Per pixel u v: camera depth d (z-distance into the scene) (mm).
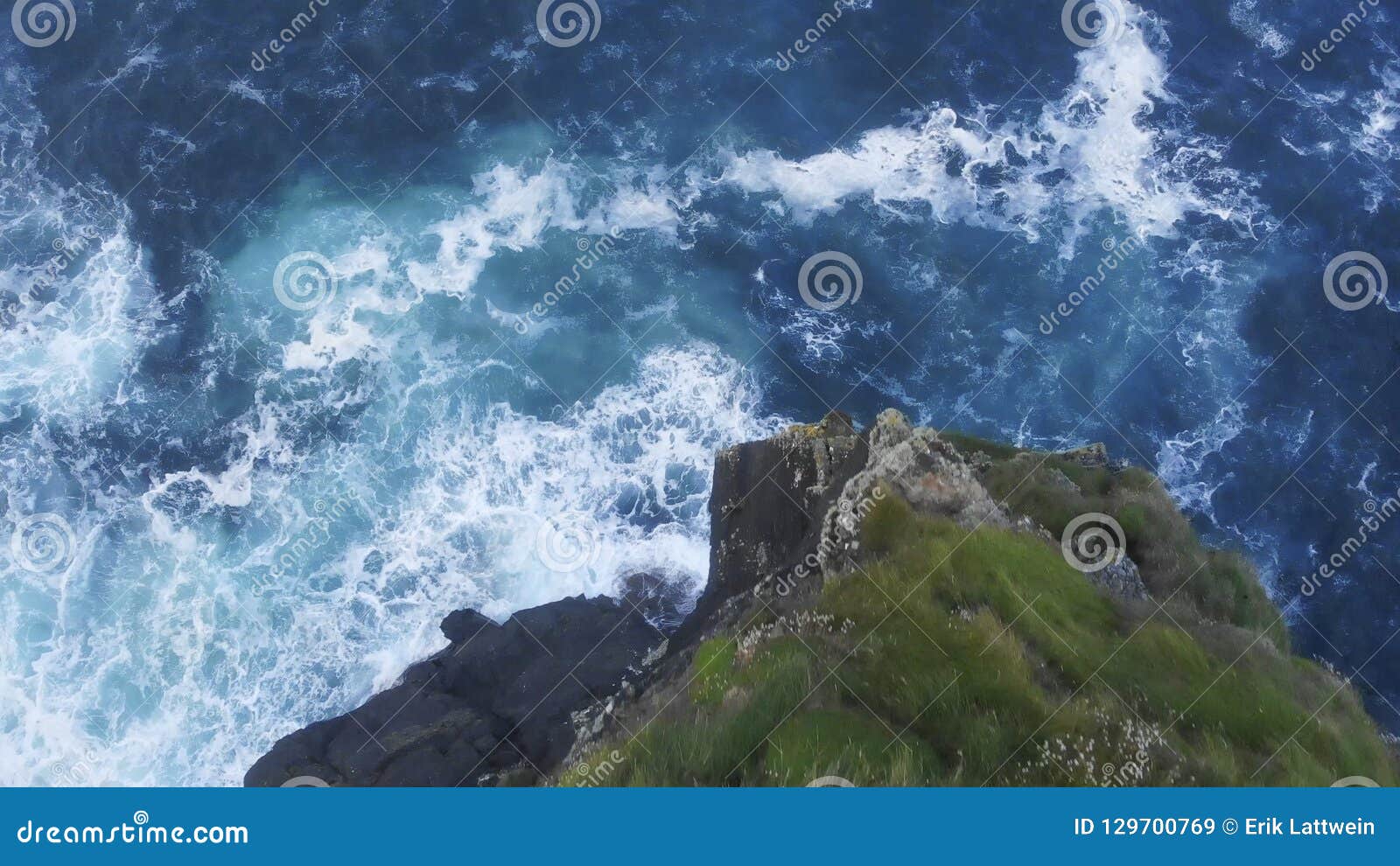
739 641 15969
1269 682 15055
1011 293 43938
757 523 24656
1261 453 39344
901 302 43781
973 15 52688
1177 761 13109
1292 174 46750
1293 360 41750
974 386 41375
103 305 43312
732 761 12992
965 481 19859
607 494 39281
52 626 36188
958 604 15297
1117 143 48188
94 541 38031
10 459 39562
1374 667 34125
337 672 35312
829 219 46188
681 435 40438
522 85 50219
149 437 40344
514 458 40125
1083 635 15227
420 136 48562
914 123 49094
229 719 34406
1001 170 47594
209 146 47719
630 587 36438
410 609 36562
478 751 24141
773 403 41094
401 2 52875
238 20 51969
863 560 17328
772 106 49656
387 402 41469
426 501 39250
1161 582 19297
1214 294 43531
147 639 35969
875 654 14016
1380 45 50719
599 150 48250
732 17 52750
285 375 41906
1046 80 50375
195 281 44125
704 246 45469
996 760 12656
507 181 47281
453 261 44969
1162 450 39562
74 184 46406
